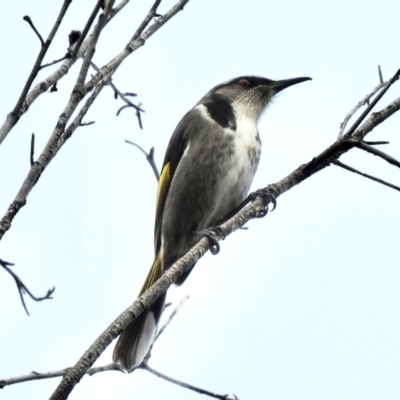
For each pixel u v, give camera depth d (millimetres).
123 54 8797
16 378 6957
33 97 7883
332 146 9109
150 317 11430
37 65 7582
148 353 9023
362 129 9016
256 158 13398
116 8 8930
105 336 6844
